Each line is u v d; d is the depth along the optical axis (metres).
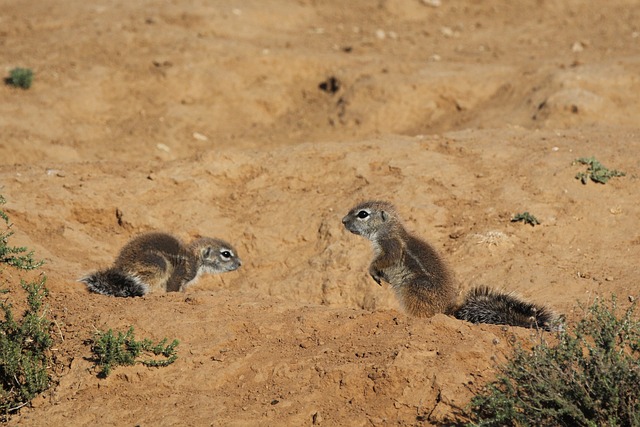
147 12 28.62
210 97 24.81
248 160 17.53
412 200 15.63
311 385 9.43
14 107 23.02
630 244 14.10
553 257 14.02
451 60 26.05
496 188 15.88
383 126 22.88
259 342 10.29
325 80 25.59
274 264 15.57
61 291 12.12
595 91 21.42
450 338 9.85
